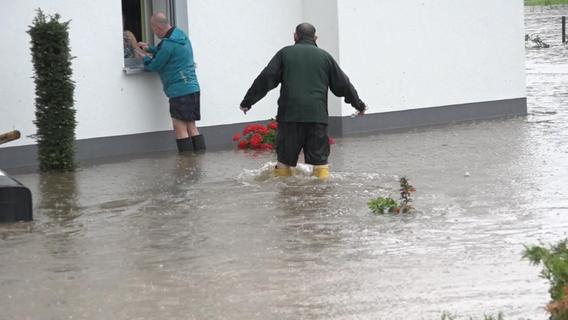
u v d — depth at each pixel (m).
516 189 15.34
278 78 16.94
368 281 10.18
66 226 13.32
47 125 18.27
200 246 11.95
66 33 18.06
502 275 10.27
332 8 23.14
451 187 15.66
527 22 72.88
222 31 22.31
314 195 15.22
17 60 19.41
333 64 16.97
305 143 16.92
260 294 9.79
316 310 9.23
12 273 10.80
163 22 20.72
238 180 16.88
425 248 11.55
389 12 24.05
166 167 18.75
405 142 21.61
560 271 7.65
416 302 9.40
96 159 20.30
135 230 12.98
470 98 25.80
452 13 25.31
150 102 21.33
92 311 9.34
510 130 23.17
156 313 9.22
